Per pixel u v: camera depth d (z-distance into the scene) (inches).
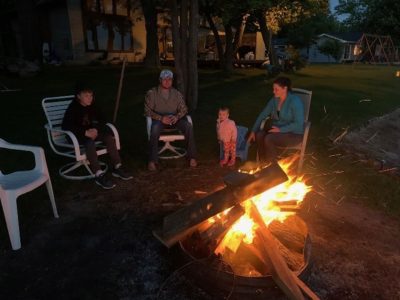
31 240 127.5
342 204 160.9
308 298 96.4
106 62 797.9
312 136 270.8
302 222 119.0
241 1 422.9
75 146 166.2
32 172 135.9
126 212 148.8
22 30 547.8
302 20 677.9
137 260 116.8
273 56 657.6
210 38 1030.4
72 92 414.6
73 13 743.7
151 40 697.0
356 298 102.0
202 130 278.2
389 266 116.9
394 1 1590.8
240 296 93.2
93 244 125.6
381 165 215.6
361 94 516.4
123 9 848.3
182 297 99.9
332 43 1572.3
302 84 586.2
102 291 103.1
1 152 211.0
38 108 334.6
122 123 291.0
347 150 242.8
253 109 357.1
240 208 108.7
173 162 210.4
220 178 186.1
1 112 315.6
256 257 104.7
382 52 1551.4
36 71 537.6
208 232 105.0
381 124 362.0
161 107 203.8
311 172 197.8
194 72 327.0
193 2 307.1
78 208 151.6
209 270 96.3
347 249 125.5
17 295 101.4
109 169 195.9
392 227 142.7
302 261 108.0
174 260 110.3
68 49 769.6
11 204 117.7
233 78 608.4
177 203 156.9
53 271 111.5
